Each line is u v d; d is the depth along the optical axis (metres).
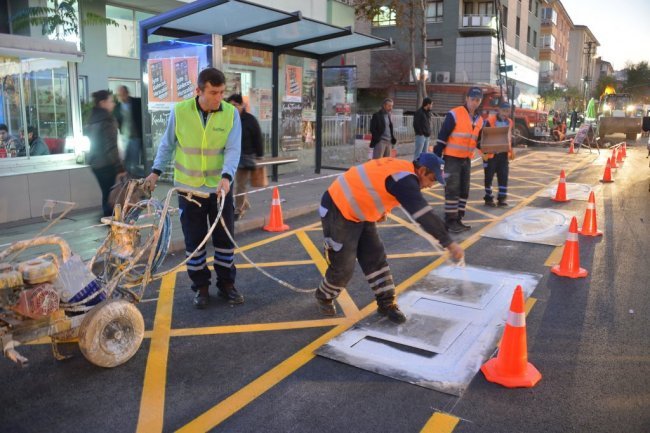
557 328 4.60
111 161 7.29
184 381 3.76
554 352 4.16
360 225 4.43
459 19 33.97
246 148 8.03
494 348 4.18
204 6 8.09
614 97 31.47
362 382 3.72
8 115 7.88
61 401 3.52
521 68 40.31
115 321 3.91
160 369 3.93
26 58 7.95
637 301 5.23
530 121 25.62
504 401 3.47
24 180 7.74
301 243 7.49
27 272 3.37
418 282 5.77
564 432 3.16
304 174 13.04
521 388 3.63
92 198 8.66
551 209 9.75
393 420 3.28
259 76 11.76
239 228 8.02
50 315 3.58
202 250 4.99
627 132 27.00
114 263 4.29
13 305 3.35
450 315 4.84
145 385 3.71
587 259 6.62
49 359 4.10
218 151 4.80
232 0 8.02
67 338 3.91
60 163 8.48
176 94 8.43
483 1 34.88
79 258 3.90
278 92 11.98
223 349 4.25
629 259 6.62
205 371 3.90
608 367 3.93
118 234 4.30
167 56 8.41
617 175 14.65
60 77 8.40
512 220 8.84
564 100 52.12
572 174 14.96
